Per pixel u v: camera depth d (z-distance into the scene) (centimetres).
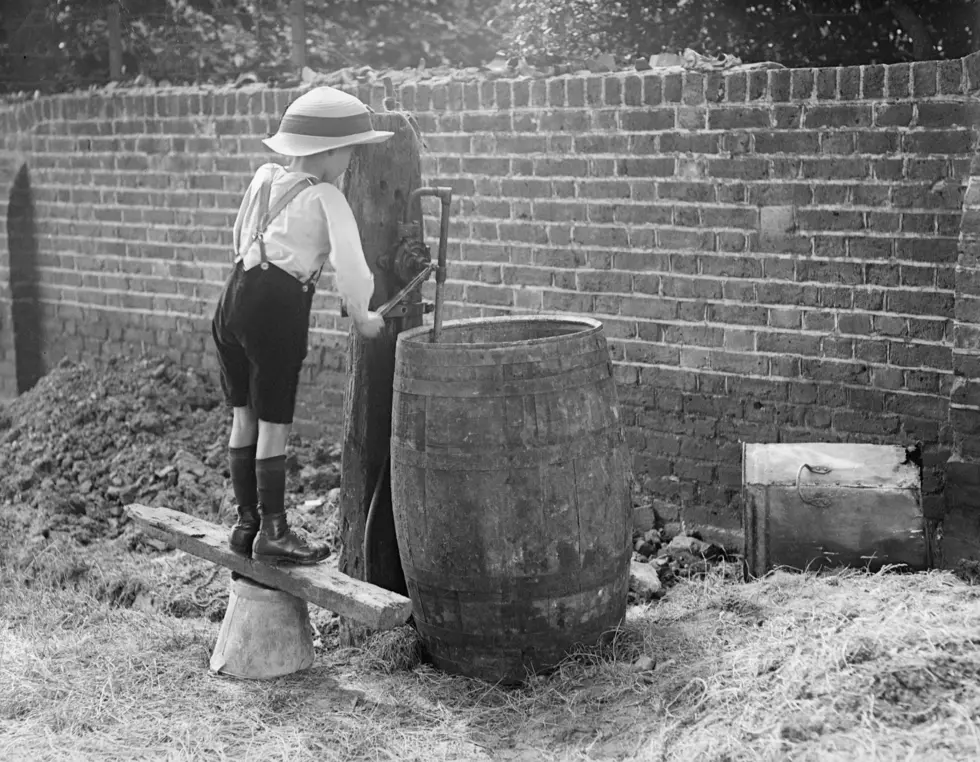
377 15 1012
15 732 417
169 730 416
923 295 521
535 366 423
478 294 654
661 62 618
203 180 762
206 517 662
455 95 644
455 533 430
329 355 727
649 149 585
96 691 446
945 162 508
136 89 796
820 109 535
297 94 709
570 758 391
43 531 658
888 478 488
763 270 561
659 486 610
